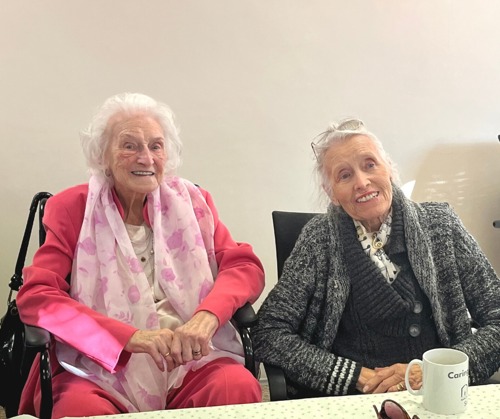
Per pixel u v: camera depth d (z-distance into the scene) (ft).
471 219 8.31
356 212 5.00
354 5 7.44
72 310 4.70
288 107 7.54
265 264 7.88
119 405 4.69
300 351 4.75
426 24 7.67
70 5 6.83
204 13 7.12
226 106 7.39
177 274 5.35
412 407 3.40
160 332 4.58
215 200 7.61
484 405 3.40
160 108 5.42
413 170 8.04
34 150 7.06
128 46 7.04
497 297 4.95
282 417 3.28
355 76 7.63
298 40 7.39
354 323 5.03
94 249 5.14
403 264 5.01
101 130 5.28
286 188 7.74
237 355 5.20
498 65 7.97
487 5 7.78
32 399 4.91
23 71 6.87
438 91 7.88
